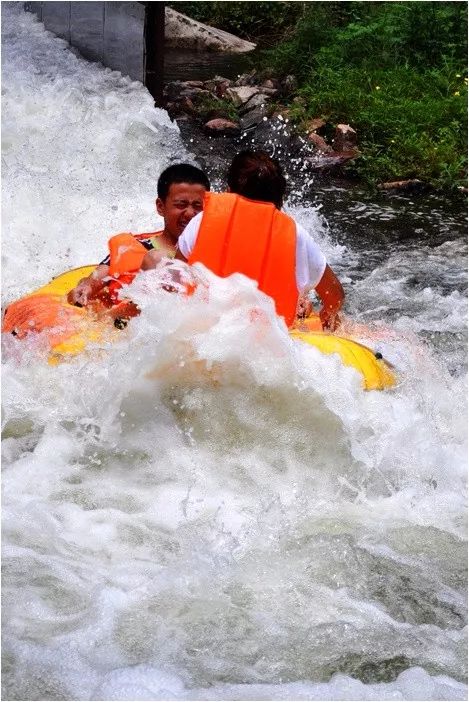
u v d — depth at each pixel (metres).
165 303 4.63
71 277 6.05
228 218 4.88
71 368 5.09
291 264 4.93
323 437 4.84
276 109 13.67
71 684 3.45
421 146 12.23
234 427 4.86
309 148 12.45
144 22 12.51
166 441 4.86
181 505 4.52
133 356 4.70
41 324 5.37
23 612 3.79
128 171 10.47
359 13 17.38
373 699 3.45
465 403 5.54
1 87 11.39
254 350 4.68
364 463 4.81
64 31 12.89
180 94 14.36
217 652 3.67
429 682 3.54
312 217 10.15
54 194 9.21
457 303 7.89
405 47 15.90
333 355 4.94
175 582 4.02
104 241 8.45
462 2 16.28
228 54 18.72
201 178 5.31
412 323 7.38
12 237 8.22
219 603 3.93
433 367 5.92
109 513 4.44
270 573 4.13
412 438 4.93
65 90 11.70
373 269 8.71
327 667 3.63
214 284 4.70
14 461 4.75
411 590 4.10
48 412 5.02
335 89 14.08
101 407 4.88
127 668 3.52
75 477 4.69
